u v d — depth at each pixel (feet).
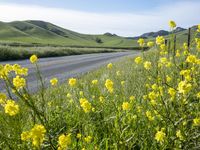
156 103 15.07
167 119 13.87
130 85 23.77
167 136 12.87
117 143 12.53
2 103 12.88
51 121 16.02
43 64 78.02
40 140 8.38
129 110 15.08
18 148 11.02
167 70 23.12
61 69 66.33
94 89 21.29
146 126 14.44
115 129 13.70
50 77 50.96
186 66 18.88
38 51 115.65
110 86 15.47
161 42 19.69
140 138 13.99
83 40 600.39
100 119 15.92
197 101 15.53
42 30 547.90
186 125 13.62
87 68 70.08
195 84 16.08
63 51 140.46
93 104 17.19
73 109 18.47
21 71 16.22
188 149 12.66
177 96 15.02
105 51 231.30
